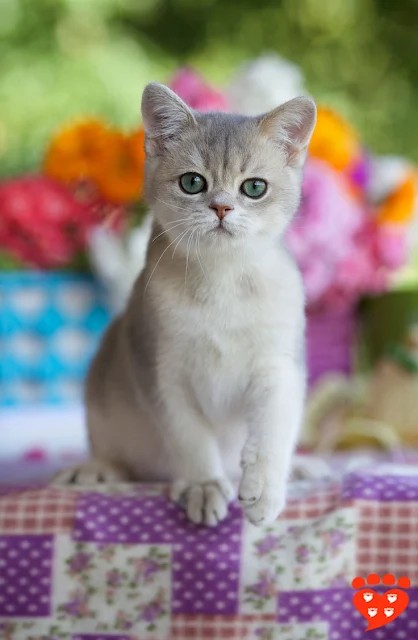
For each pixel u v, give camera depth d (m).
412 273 1.16
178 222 0.68
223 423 0.71
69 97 1.52
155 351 0.68
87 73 1.54
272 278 0.68
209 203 0.67
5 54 1.57
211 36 1.65
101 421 0.75
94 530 0.65
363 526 0.64
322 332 1.04
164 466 0.73
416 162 1.56
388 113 1.59
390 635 0.63
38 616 0.64
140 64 1.58
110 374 0.74
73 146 1.01
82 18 1.60
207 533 0.64
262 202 0.68
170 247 0.68
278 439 0.66
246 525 0.65
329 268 1.00
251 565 0.64
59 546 0.64
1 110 1.50
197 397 0.69
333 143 1.01
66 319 1.06
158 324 0.68
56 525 0.65
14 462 0.85
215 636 0.64
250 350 0.68
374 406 0.89
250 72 1.00
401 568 0.64
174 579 0.64
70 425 0.98
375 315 0.96
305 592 0.63
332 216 0.98
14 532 0.65
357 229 1.02
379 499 0.64
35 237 1.04
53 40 1.59
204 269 0.67
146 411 0.70
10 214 1.03
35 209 1.03
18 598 0.64
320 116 1.02
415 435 0.88
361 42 1.64
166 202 0.69
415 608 0.63
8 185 1.04
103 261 1.01
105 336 0.77
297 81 1.03
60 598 0.64
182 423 0.68
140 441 0.72
